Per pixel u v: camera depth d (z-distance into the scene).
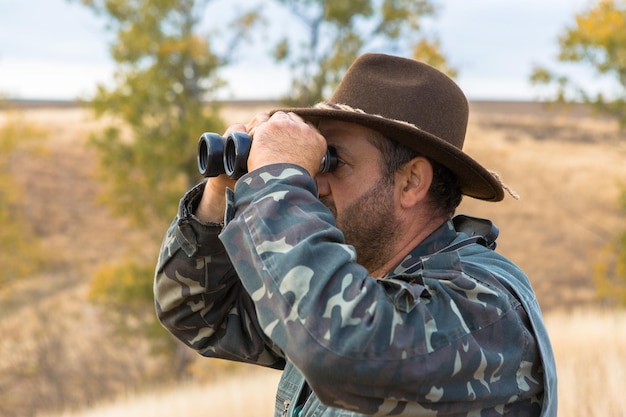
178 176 27.97
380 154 2.79
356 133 2.80
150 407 14.18
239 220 2.39
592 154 63.31
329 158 2.75
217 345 3.15
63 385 27.34
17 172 57.19
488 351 2.35
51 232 51.53
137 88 26.77
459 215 3.11
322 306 2.23
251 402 12.62
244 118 58.72
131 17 27.47
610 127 77.81
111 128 27.78
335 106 2.80
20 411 26.42
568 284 42.25
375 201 2.79
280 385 3.04
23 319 32.44
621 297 24.92
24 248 36.00
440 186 2.86
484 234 2.98
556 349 13.15
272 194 2.39
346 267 2.29
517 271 2.75
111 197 28.39
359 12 28.89
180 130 26.81
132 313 28.41
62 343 28.89
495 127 79.38
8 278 35.75
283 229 2.33
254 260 2.32
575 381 9.75
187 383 25.09
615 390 9.02
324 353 2.19
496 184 2.82
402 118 2.83
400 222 2.83
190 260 2.92
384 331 2.21
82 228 52.34
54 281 42.72
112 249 49.59
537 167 58.03
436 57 26.92
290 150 2.53
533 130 77.81
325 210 2.42
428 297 2.37
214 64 28.23
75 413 21.86
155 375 28.47
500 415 2.41
